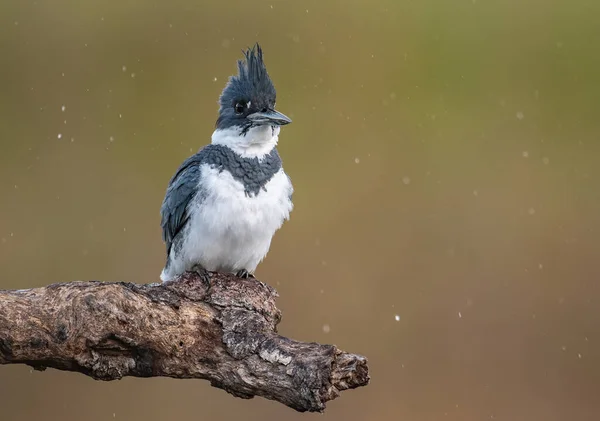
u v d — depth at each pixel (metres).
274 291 7.48
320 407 6.48
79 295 6.68
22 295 6.58
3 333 6.43
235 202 8.13
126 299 6.81
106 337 6.72
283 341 6.79
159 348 6.88
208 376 6.95
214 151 8.36
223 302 7.13
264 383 6.73
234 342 6.91
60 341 6.57
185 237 8.38
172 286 7.13
